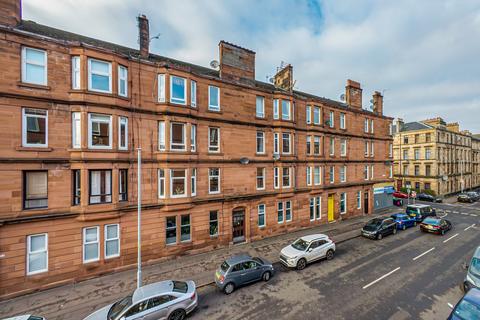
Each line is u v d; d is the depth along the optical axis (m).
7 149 10.29
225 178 16.59
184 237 14.95
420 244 16.84
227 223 16.58
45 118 11.16
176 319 8.56
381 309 9.27
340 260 14.16
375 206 28.47
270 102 18.89
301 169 20.89
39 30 12.08
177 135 14.50
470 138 51.22
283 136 19.55
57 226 11.30
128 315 7.71
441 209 30.48
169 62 15.64
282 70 21.67
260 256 14.82
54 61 11.27
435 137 39.66
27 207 10.90
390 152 30.38
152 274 12.46
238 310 9.35
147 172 13.66
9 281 10.31
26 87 10.64
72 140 11.66
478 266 10.35
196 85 15.30
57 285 11.23
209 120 15.84
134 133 13.30
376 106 29.17
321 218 22.38
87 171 11.70
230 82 16.73
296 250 13.45
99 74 12.09
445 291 10.48
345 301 9.86
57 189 11.34
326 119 23.14
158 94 14.02
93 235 12.23
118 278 12.05
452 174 43.22
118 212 12.59
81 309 9.53
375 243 17.20
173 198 14.08
